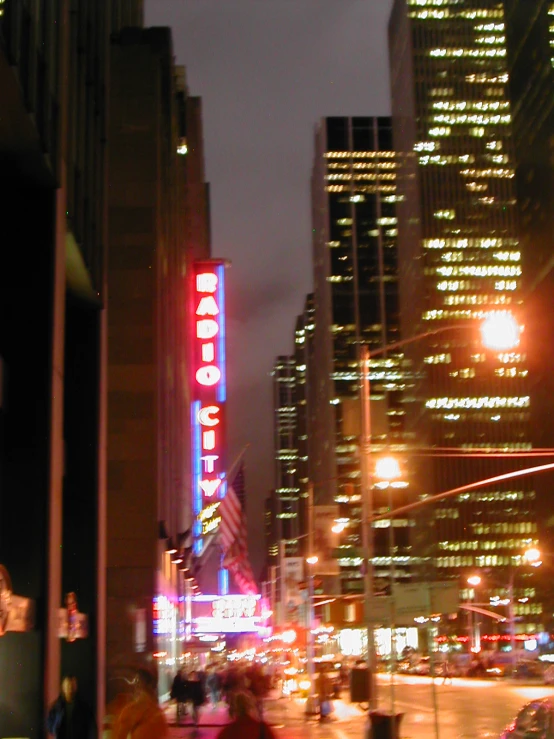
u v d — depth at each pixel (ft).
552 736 63.72
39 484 85.61
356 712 169.99
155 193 197.36
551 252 606.14
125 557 181.16
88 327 117.50
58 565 88.28
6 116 76.64
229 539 216.33
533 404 645.51
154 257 194.49
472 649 536.01
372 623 104.63
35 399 86.84
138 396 188.03
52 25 86.74
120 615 178.50
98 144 115.96
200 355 309.63
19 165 85.61
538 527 651.25
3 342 87.56
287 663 271.28
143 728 45.24
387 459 116.37
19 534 84.74
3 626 71.15
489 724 137.28
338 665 311.47
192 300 313.32
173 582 237.25
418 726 134.72
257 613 459.73
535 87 641.40
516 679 313.32
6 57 68.95
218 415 303.68
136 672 47.11
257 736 43.06
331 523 148.36
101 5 119.65
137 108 201.87
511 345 93.45
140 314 191.72
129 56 203.92
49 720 59.67
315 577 226.17
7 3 69.82
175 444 238.68
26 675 82.07
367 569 114.11
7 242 88.69
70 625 99.81
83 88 105.70
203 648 366.22
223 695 187.42
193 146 380.17
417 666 418.31
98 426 116.78
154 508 183.73
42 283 88.48
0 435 86.02
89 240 108.78
